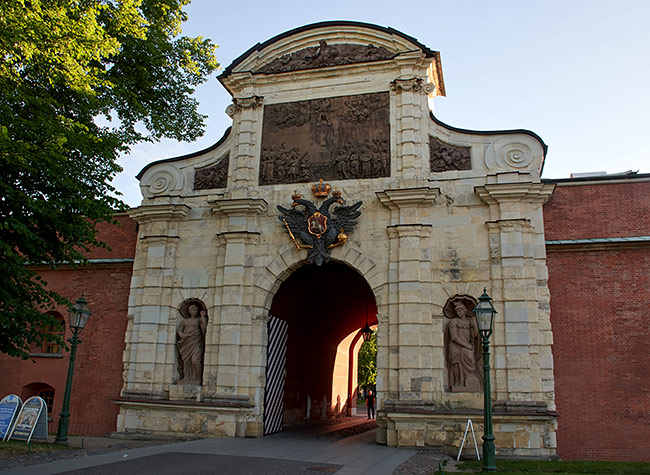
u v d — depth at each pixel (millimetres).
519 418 18594
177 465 14148
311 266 25031
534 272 20031
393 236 21219
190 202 23812
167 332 22438
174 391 21797
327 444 19938
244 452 16938
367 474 13766
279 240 22406
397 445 19328
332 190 22438
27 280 16828
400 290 20516
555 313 20141
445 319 20438
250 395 21219
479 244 20703
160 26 21641
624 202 20844
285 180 23078
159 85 22359
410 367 19781
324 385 34781
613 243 20188
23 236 15633
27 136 15375
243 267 22188
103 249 25234
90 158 17859
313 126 23500
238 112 24453
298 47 24609
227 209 22578
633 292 19891
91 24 15977
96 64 20203
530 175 20938
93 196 17359
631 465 16422
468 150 21938
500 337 19672
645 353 19328
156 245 23234
